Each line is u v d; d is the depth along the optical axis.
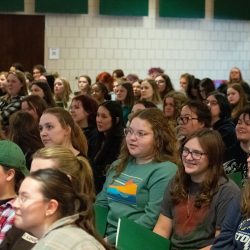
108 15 11.61
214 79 12.12
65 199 1.92
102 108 5.04
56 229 1.88
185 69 12.01
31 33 11.38
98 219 3.43
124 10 11.59
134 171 3.42
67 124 3.81
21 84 6.84
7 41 11.29
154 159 3.39
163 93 8.22
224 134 5.15
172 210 3.09
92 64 11.67
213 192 2.96
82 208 1.97
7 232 2.61
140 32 11.77
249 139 4.18
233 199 2.81
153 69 10.31
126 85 7.34
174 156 3.39
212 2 11.95
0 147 2.83
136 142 3.36
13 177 2.84
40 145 4.21
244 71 12.20
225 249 2.67
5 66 11.32
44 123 3.80
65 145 3.83
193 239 2.94
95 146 5.23
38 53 11.43
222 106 5.25
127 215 3.33
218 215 2.91
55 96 8.34
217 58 12.12
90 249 1.83
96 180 4.79
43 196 1.89
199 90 8.02
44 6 11.31
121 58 11.76
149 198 3.29
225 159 4.36
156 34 11.84
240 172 4.09
